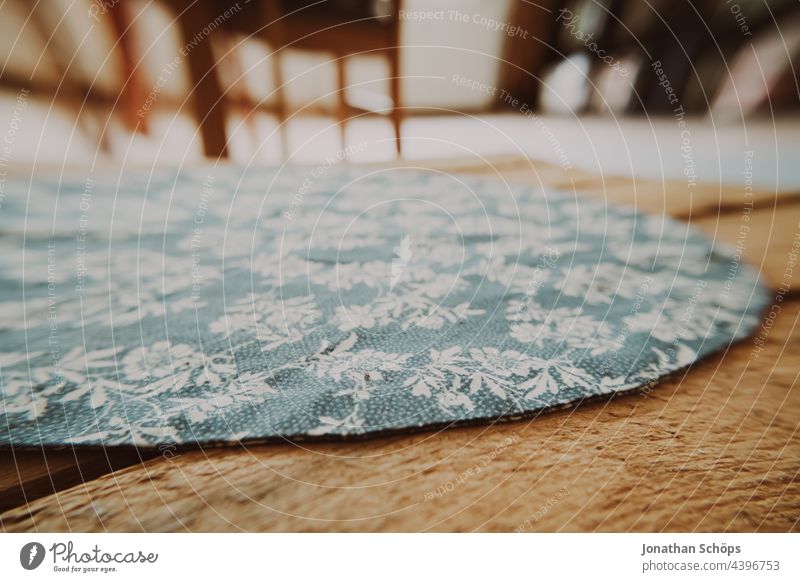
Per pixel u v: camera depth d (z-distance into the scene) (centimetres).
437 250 149
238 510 64
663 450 72
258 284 125
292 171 249
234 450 72
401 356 93
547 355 93
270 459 70
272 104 269
